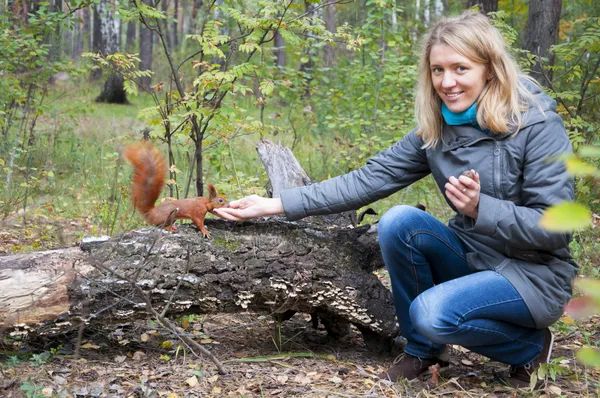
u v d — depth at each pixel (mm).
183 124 5250
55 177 7539
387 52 8094
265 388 3047
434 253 3113
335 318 3564
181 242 3193
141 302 3121
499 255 2967
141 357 3359
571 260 2990
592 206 6090
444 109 2994
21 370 3053
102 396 2854
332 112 9508
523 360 3086
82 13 26828
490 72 2879
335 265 3322
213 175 7414
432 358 3199
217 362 3189
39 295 2984
